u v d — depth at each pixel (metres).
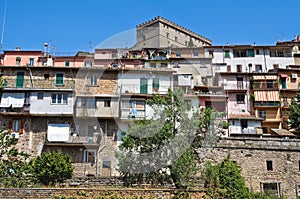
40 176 29.80
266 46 63.34
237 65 62.50
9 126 42.16
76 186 29.11
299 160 36.69
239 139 36.44
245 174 35.91
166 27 80.12
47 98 42.53
